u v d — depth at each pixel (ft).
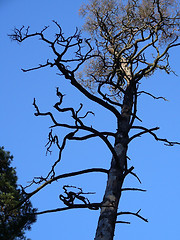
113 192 23.31
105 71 32.65
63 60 23.66
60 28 23.44
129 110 28.14
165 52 30.35
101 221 22.25
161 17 31.68
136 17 33.14
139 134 26.11
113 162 24.99
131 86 29.37
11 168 43.34
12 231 36.70
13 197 37.93
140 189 23.75
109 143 23.91
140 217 22.26
